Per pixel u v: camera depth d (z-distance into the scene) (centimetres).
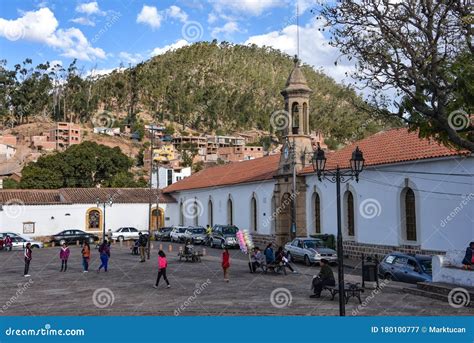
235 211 4466
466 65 1368
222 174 5156
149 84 18175
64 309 1562
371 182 2802
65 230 4925
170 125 15900
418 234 2467
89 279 2298
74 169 7612
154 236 5184
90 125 14725
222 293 1834
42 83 14775
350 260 2894
